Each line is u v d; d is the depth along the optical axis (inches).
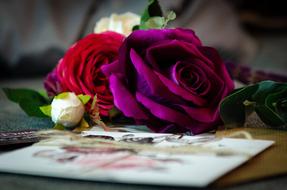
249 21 59.9
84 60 17.3
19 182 12.5
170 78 15.6
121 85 15.7
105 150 13.6
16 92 18.1
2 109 22.1
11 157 13.3
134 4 43.5
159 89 15.2
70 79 17.1
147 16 18.2
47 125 18.2
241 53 48.8
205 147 13.8
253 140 14.6
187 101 15.5
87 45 17.5
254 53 49.6
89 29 43.0
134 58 15.4
